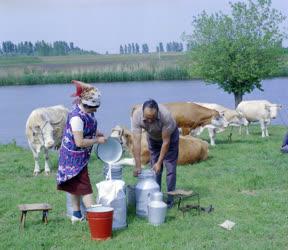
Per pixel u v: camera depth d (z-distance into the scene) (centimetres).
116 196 730
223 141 1619
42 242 690
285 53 2502
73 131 709
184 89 4731
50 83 6500
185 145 1205
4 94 4997
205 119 1487
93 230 696
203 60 2445
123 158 1258
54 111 1205
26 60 11825
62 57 13238
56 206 875
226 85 2489
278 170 1108
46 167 1193
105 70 6450
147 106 772
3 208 869
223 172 1111
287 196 900
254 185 973
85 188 734
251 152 1366
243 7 2423
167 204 843
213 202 872
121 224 737
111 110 3259
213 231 723
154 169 812
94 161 1295
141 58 10894
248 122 1803
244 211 816
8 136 2314
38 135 1166
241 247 655
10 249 672
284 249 651
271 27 2436
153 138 838
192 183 1012
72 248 668
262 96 3869
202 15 2509
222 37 2408
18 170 1220
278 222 756
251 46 2364
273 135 1789
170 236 701
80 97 721
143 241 689
